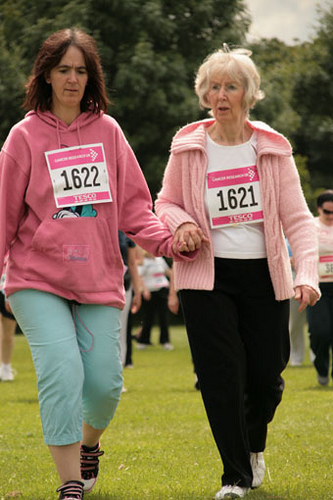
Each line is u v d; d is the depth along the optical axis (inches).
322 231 797.9
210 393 365.1
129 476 419.8
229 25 2260.1
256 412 383.2
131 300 891.4
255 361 374.0
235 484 360.2
